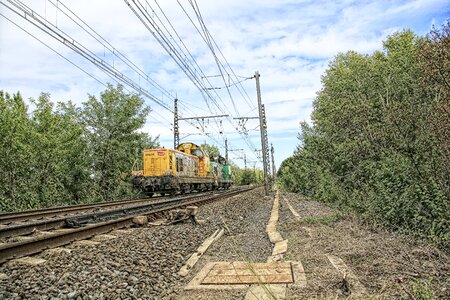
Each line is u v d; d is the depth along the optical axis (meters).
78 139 24.36
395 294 4.43
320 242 7.76
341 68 28.02
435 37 8.14
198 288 5.15
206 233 10.15
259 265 6.22
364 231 8.73
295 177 36.25
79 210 14.56
